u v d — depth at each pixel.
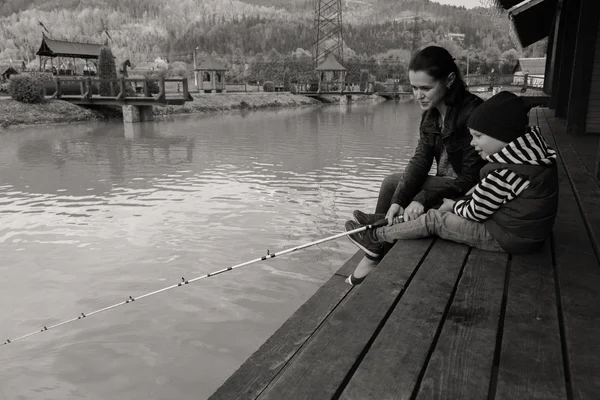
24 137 15.49
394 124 21.17
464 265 2.04
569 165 4.65
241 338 3.39
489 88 39.09
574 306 1.67
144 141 14.74
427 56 2.24
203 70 37.59
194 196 7.64
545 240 2.32
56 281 4.40
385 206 2.82
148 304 3.90
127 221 6.29
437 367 1.33
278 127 19.52
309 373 1.32
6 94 22.58
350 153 12.34
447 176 2.59
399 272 1.97
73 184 8.59
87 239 5.56
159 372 3.00
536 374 1.31
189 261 4.85
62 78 23.20
